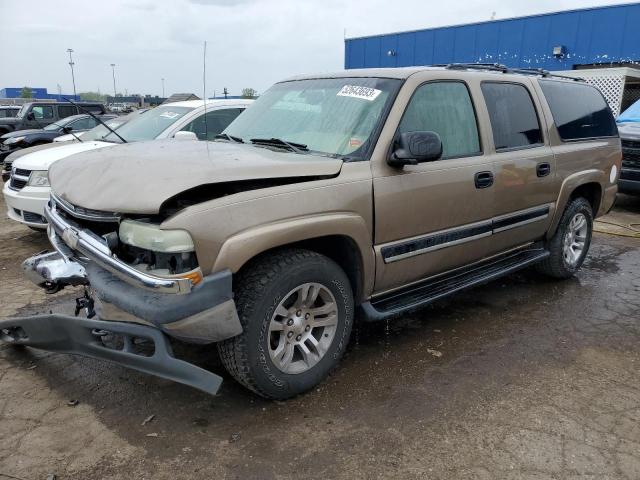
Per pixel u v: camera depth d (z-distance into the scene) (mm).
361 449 2678
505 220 4191
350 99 3611
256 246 2658
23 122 15781
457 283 4004
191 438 2748
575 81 5312
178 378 2695
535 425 2889
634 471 2541
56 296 4664
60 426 2826
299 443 2719
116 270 2650
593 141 5207
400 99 3439
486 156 3953
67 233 2953
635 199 9875
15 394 3119
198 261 2518
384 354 3686
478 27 19766
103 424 2850
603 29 16922
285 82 4309
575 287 5148
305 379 3076
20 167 6160
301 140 3537
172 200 2549
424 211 3496
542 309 4562
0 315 4246
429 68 3818
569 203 5043
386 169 3271
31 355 3590
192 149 3227
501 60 19422
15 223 7672
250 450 2660
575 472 2531
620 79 14391
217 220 2555
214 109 7148
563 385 3309
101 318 2896
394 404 3074
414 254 3521
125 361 2844
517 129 4324
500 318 4355
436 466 2562
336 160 3131
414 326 4168
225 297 2600
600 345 3883
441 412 3000
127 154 3070
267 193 2760
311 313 3088
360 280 3307
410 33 21594
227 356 2844
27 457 2578
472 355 3693
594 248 6629
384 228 3287
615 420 2947
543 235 4820
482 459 2613
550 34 18047
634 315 4461
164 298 2525
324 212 2955
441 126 3688
